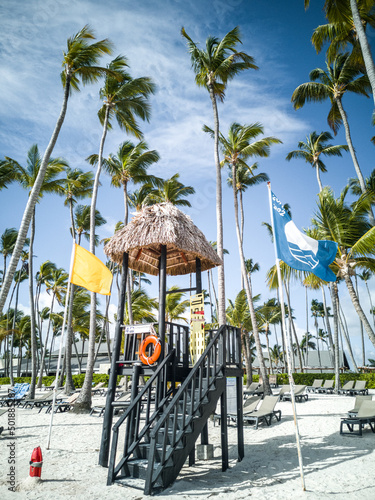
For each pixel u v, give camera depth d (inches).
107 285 375.2
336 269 602.2
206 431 306.0
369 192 575.8
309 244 283.4
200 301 312.2
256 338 772.6
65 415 582.6
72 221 1077.1
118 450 323.3
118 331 301.3
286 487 209.0
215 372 260.1
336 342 954.7
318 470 246.2
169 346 300.0
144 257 384.5
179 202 1075.9
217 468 259.4
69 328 971.9
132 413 241.9
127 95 693.9
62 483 222.2
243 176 1152.8
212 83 681.0
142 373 280.7
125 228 320.2
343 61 775.7
